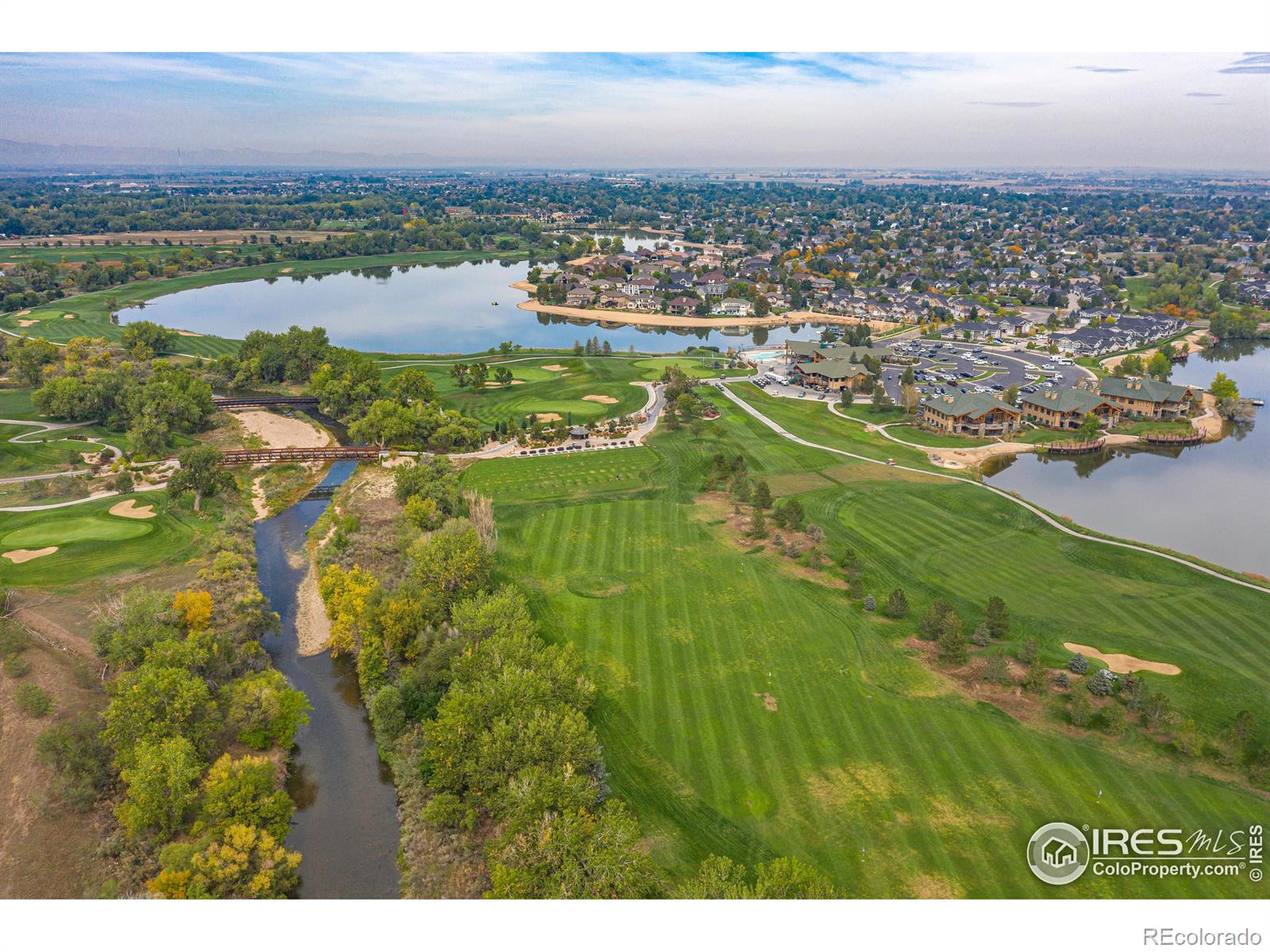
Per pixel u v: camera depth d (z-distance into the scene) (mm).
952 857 55906
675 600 93125
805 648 82750
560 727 60969
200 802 61219
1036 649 78500
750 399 188500
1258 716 70812
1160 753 66312
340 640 84312
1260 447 162125
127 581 97562
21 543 106812
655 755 66875
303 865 59281
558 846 51781
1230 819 59125
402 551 104125
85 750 64062
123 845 58438
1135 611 90250
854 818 59750
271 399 185625
